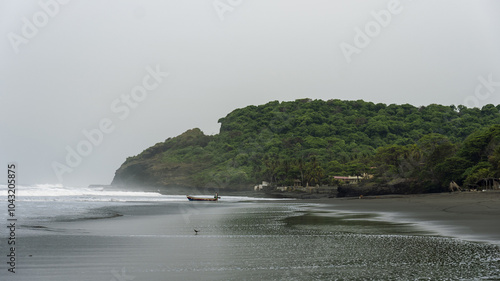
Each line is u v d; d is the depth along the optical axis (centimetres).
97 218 3822
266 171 19650
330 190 13900
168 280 1366
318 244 2100
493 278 1343
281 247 2012
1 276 1418
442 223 2955
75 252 1866
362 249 1917
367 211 4791
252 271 1488
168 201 9650
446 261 1608
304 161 19538
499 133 9481
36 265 1587
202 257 1750
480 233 2383
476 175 8525
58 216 3931
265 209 5816
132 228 2931
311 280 1348
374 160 15775
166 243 2162
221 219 3828
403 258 1681
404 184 11025
